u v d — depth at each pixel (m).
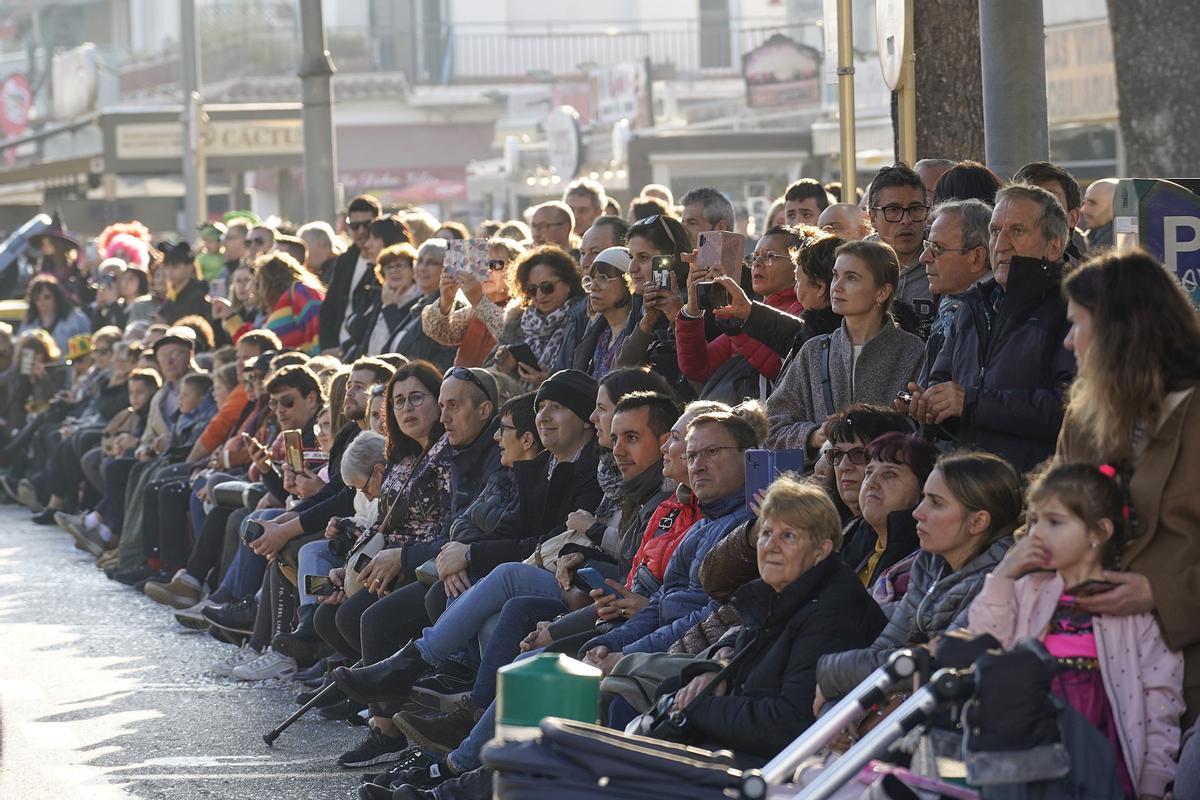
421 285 27.20
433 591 19.36
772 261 20.58
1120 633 11.90
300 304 32.81
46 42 146.38
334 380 25.30
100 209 70.56
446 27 118.12
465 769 16.53
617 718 14.88
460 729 17.50
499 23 118.12
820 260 18.31
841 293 17.16
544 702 11.70
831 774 10.59
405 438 21.80
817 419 17.45
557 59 118.12
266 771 18.83
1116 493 11.90
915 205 18.89
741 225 51.22
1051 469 12.02
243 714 21.58
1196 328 12.02
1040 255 15.09
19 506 44.25
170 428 34.06
